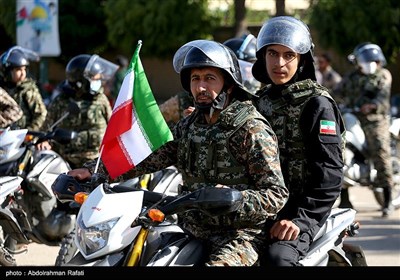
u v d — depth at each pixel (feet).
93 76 45.37
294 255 23.61
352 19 121.80
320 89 25.55
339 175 25.08
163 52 130.62
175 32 127.95
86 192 23.93
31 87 47.32
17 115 40.29
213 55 23.12
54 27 87.86
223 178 22.94
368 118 55.36
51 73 157.38
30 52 50.57
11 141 39.01
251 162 22.56
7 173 39.63
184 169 23.70
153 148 23.76
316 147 25.03
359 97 55.93
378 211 58.54
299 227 24.27
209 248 23.25
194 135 23.44
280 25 26.09
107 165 24.23
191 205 21.43
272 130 23.67
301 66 26.53
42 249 45.29
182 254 22.43
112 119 24.13
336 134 25.12
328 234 25.44
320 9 124.06
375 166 55.31
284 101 25.68
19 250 40.68
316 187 24.93
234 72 23.45
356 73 56.24
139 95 23.99
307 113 25.31
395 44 123.95
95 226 21.43
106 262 21.50
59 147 46.32
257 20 179.42
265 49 26.40
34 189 40.01
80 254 22.12
